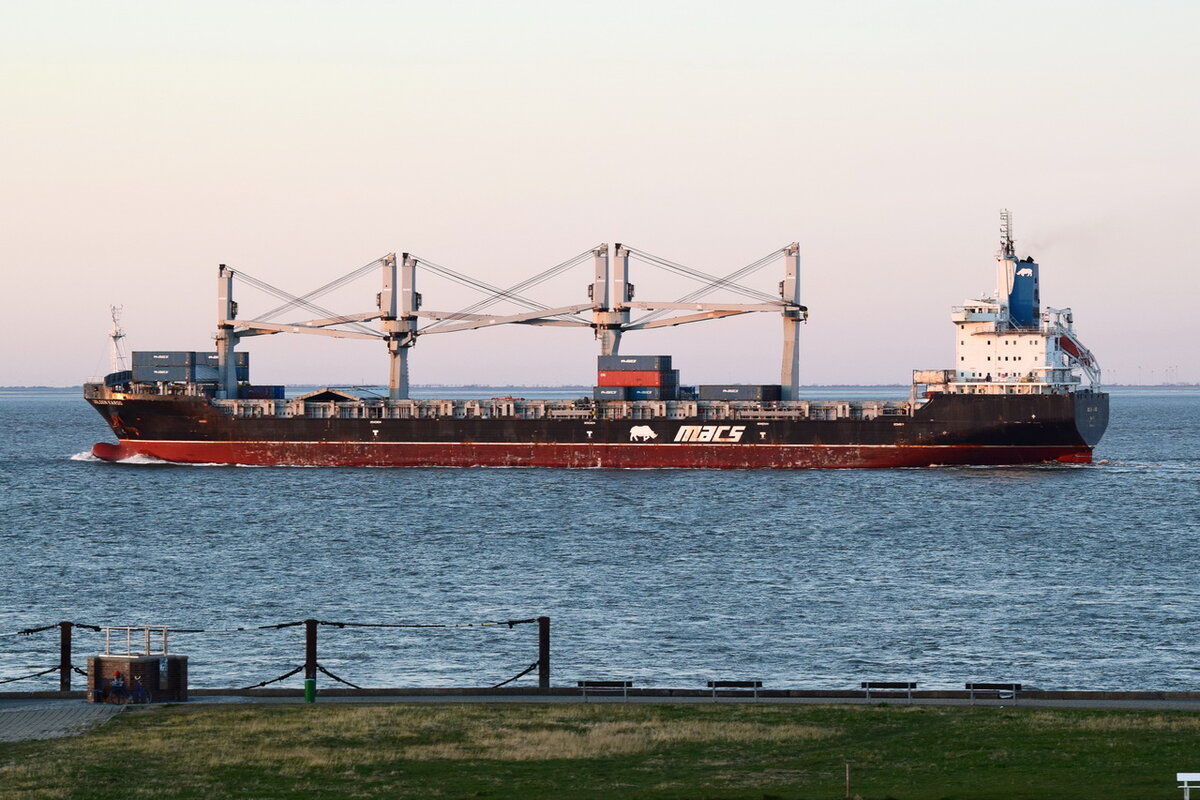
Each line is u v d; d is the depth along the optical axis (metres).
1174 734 78.88
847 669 112.94
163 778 73.44
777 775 73.50
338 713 86.75
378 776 74.00
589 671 112.56
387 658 117.06
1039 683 108.00
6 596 147.88
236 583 155.62
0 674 111.81
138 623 133.00
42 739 80.94
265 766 75.50
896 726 82.75
